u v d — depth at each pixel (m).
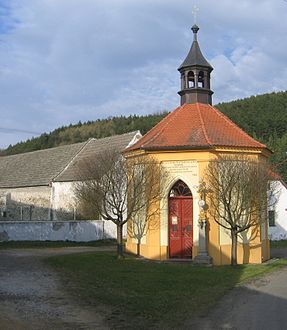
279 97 89.19
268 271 20.11
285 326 10.45
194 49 27.58
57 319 11.30
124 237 33.62
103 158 26.20
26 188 45.84
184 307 12.73
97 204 24.55
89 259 22.67
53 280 16.89
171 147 23.80
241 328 10.30
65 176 42.53
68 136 95.69
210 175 22.59
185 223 24.12
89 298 13.82
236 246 22.72
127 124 94.94
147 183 23.78
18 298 13.60
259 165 22.59
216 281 17.28
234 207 22.08
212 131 25.06
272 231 43.12
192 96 27.27
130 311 12.22
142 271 19.30
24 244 30.94
